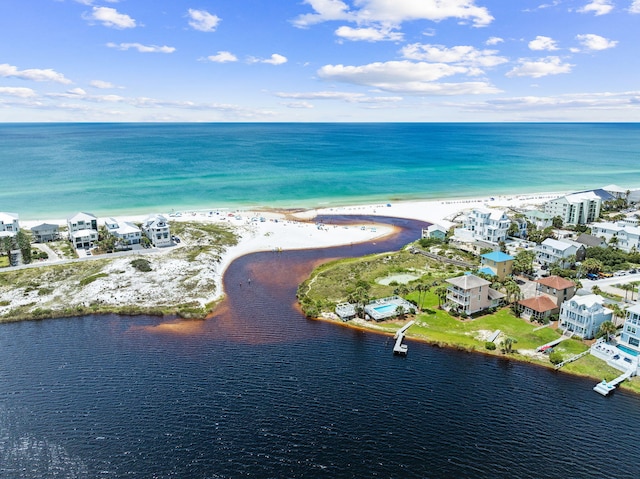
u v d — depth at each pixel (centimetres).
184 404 7112
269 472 5769
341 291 11838
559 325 9688
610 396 7406
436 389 7600
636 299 10700
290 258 14925
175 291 11731
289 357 8619
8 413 6900
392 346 9075
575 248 13188
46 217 19425
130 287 11806
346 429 6569
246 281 12862
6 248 13650
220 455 6047
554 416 6906
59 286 11750
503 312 10531
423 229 17338
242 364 8338
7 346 8994
